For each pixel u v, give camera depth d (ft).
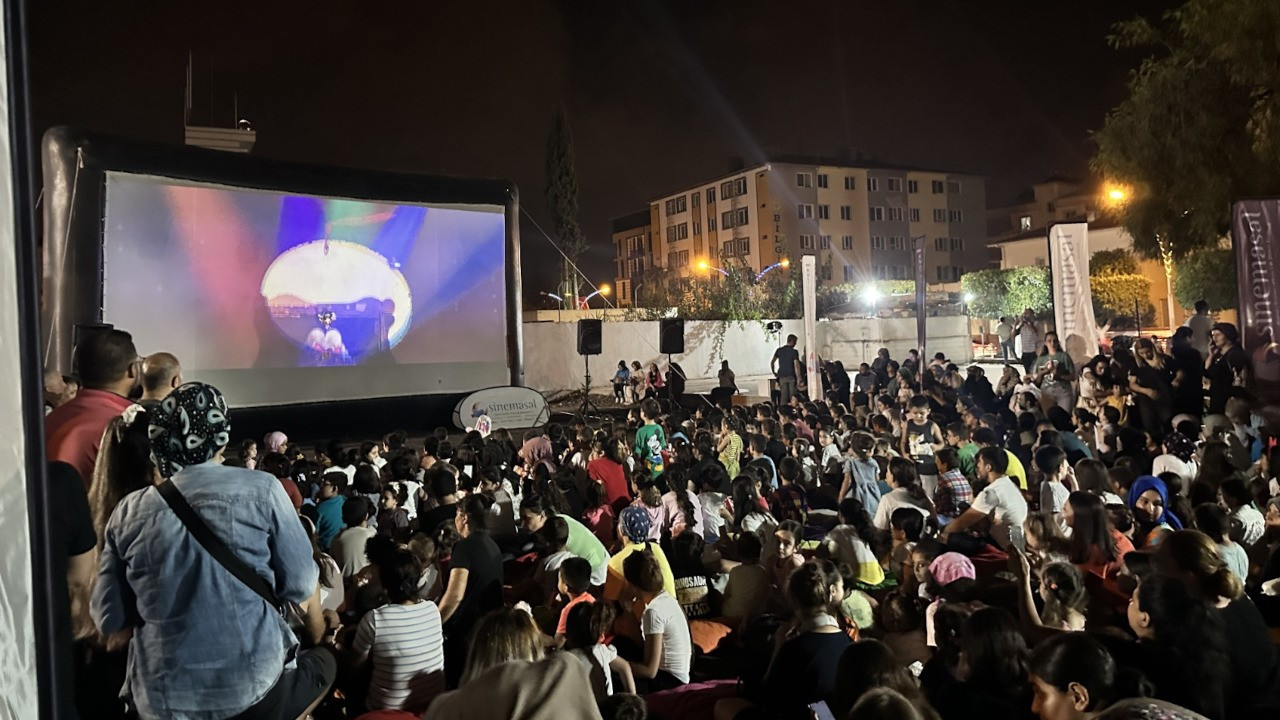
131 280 43.11
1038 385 44.29
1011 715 11.09
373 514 21.49
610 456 30.37
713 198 238.27
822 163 219.82
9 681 5.46
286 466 29.01
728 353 97.09
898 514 22.08
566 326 88.58
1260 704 11.68
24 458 5.56
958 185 236.43
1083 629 15.46
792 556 20.31
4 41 5.54
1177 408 39.93
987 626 11.55
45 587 5.61
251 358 47.62
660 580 17.16
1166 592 12.06
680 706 15.37
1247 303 33.96
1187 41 55.06
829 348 97.50
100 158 41.83
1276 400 33.50
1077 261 44.88
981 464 24.38
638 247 285.43
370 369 52.03
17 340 5.57
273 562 8.80
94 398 11.55
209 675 8.30
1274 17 48.78
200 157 45.55
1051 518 19.39
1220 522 17.39
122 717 9.66
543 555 21.33
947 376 52.34
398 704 13.98
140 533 8.34
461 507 21.11
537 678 6.82
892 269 226.99
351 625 17.15
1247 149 53.11
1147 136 54.80
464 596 18.06
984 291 128.06
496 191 57.16
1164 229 57.11
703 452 32.65
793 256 216.95
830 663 13.12
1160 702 7.00
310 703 9.49
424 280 54.44
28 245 5.62
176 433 8.58
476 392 52.75
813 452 35.86
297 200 49.32
